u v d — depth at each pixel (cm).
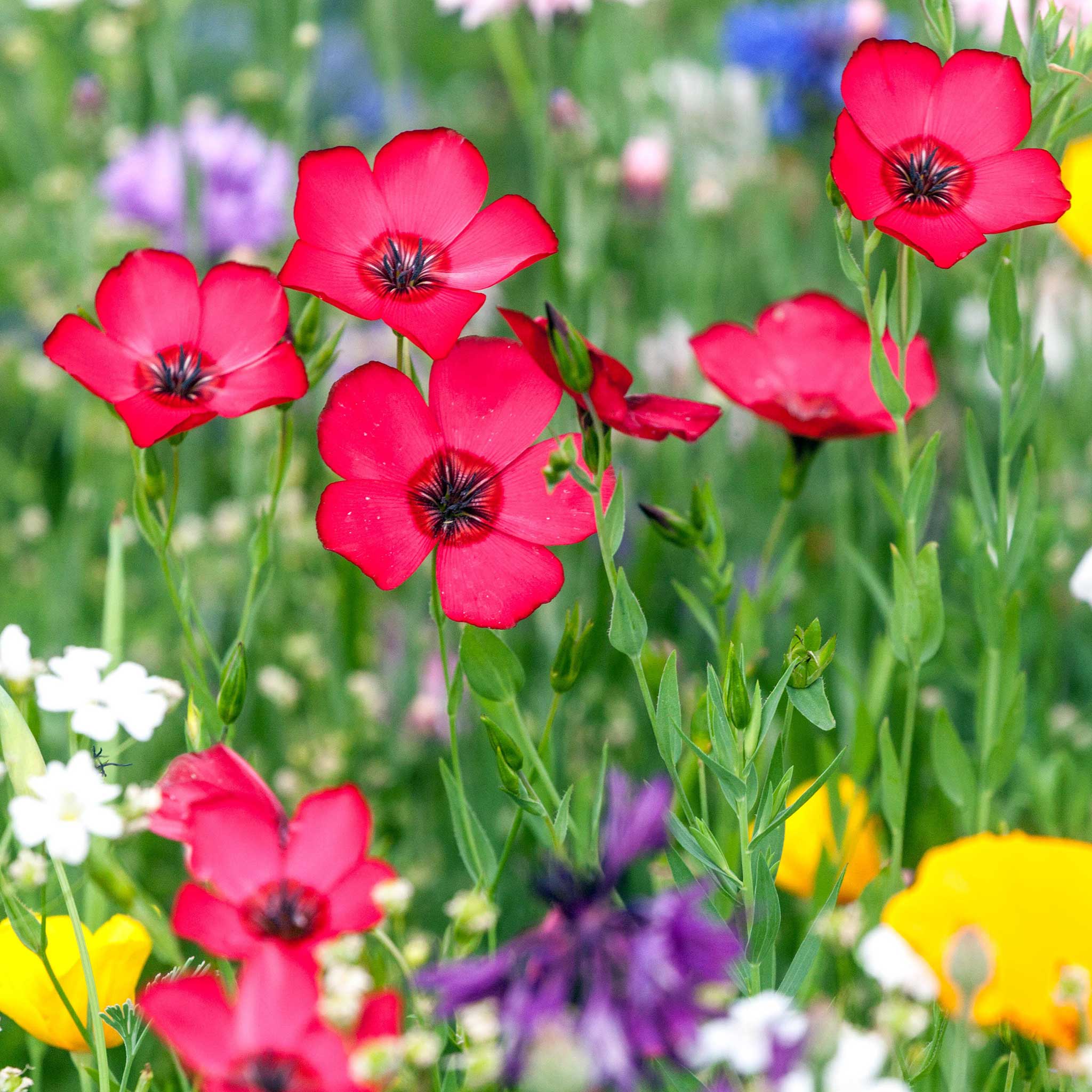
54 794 77
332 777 94
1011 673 84
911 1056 79
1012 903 77
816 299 87
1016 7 97
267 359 82
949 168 81
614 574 80
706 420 81
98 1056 78
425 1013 77
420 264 81
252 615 83
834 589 104
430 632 108
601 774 80
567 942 75
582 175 107
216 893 77
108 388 81
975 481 84
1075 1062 76
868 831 85
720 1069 78
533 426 81
